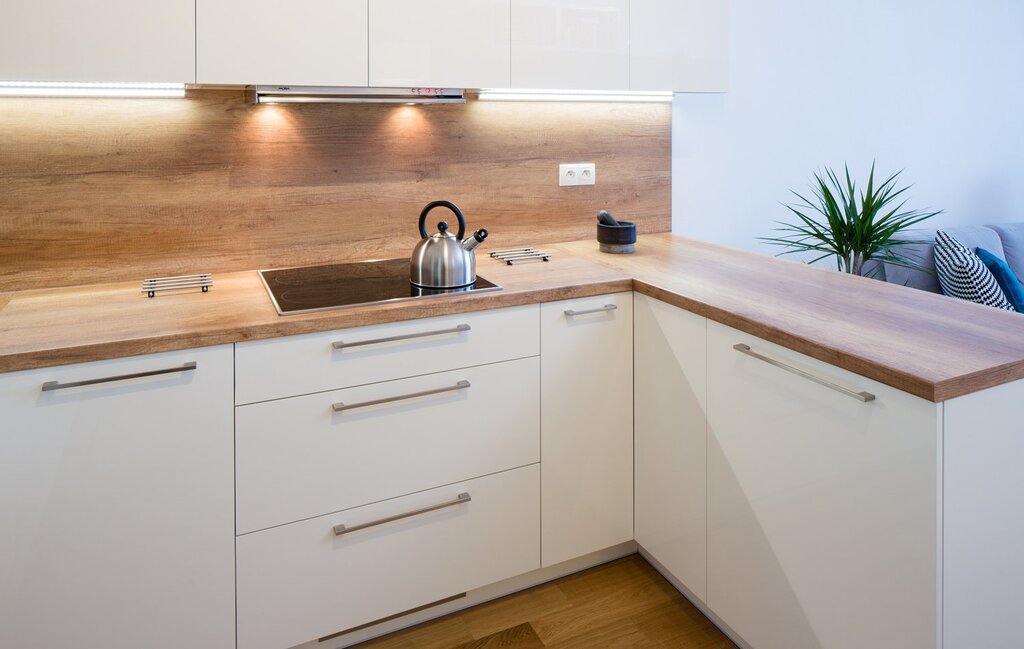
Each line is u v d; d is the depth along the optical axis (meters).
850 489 1.49
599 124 2.82
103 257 2.15
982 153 4.09
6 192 2.02
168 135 2.17
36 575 1.61
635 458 2.26
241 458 1.75
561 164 2.77
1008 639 1.49
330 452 1.84
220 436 1.72
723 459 1.86
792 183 3.47
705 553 1.97
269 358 1.74
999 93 4.08
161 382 1.65
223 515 1.75
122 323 1.73
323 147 2.38
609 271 2.27
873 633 1.47
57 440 1.58
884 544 1.42
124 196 2.15
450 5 2.17
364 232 2.48
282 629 1.86
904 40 3.69
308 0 1.99
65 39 1.78
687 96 3.09
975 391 1.32
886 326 1.64
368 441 1.89
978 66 3.97
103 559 1.66
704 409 1.92
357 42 2.06
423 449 1.96
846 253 3.21
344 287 2.08
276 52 1.98
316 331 1.78
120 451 1.63
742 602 1.85
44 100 2.02
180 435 1.68
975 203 4.13
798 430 1.61
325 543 1.88
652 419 2.15
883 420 1.39
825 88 3.48
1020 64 4.12
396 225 2.53
